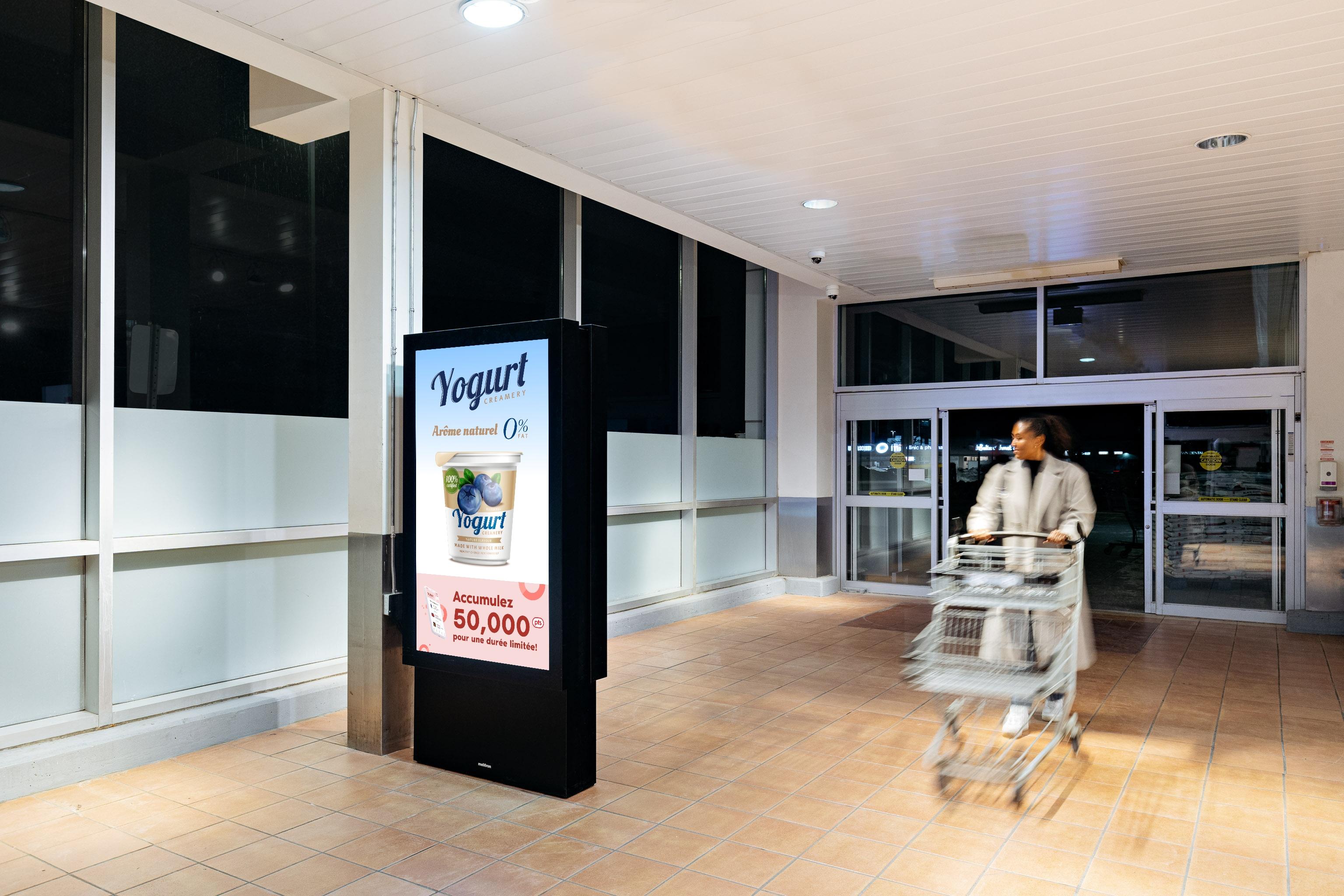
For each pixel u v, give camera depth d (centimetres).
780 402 991
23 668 407
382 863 322
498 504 402
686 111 462
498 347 404
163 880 309
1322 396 755
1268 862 325
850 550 995
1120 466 873
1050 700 466
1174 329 834
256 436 502
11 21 407
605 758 438
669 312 847
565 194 714
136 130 452
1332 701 541
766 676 602
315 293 539
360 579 446
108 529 424
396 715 447
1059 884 308
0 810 369
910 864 323
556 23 371
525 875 313
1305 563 766
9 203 404
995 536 478
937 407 945
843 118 469
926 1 351
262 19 369
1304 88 425
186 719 443
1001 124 474
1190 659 652
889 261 787
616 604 762
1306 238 702
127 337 444
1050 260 782
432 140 613
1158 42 382
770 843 340
